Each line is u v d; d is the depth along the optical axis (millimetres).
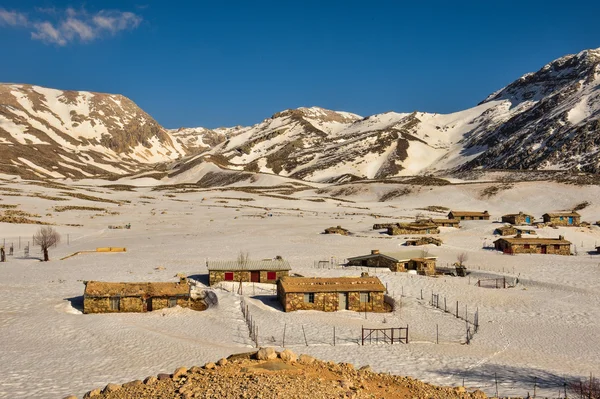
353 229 146875
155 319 55500
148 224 158000
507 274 84438
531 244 106250
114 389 24844
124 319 54781
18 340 45750
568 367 41781
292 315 59281
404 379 29141
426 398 25906
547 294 72375
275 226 153375
